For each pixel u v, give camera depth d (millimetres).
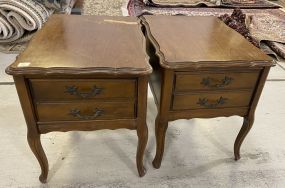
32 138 1024
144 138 1101
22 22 2158
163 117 1108
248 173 1294
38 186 1173
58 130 1028
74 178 1217
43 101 939
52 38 1106
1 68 2020
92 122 1022
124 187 1188
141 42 1125
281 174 1296
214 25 1397
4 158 1296
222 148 1438
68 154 1341
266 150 1435
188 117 1130
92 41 1101
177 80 1009
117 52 1011
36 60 909
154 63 1214
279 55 2389
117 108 996
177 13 2971
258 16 3115
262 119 1666
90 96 946
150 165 1309
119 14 3082
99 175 1238
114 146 1411
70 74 871
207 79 1025
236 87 1071
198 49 1080
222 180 1250
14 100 1696
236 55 1044
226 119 1658
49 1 2262
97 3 3514
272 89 1968
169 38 1186
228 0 3480
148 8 3123
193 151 1407
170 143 1450
